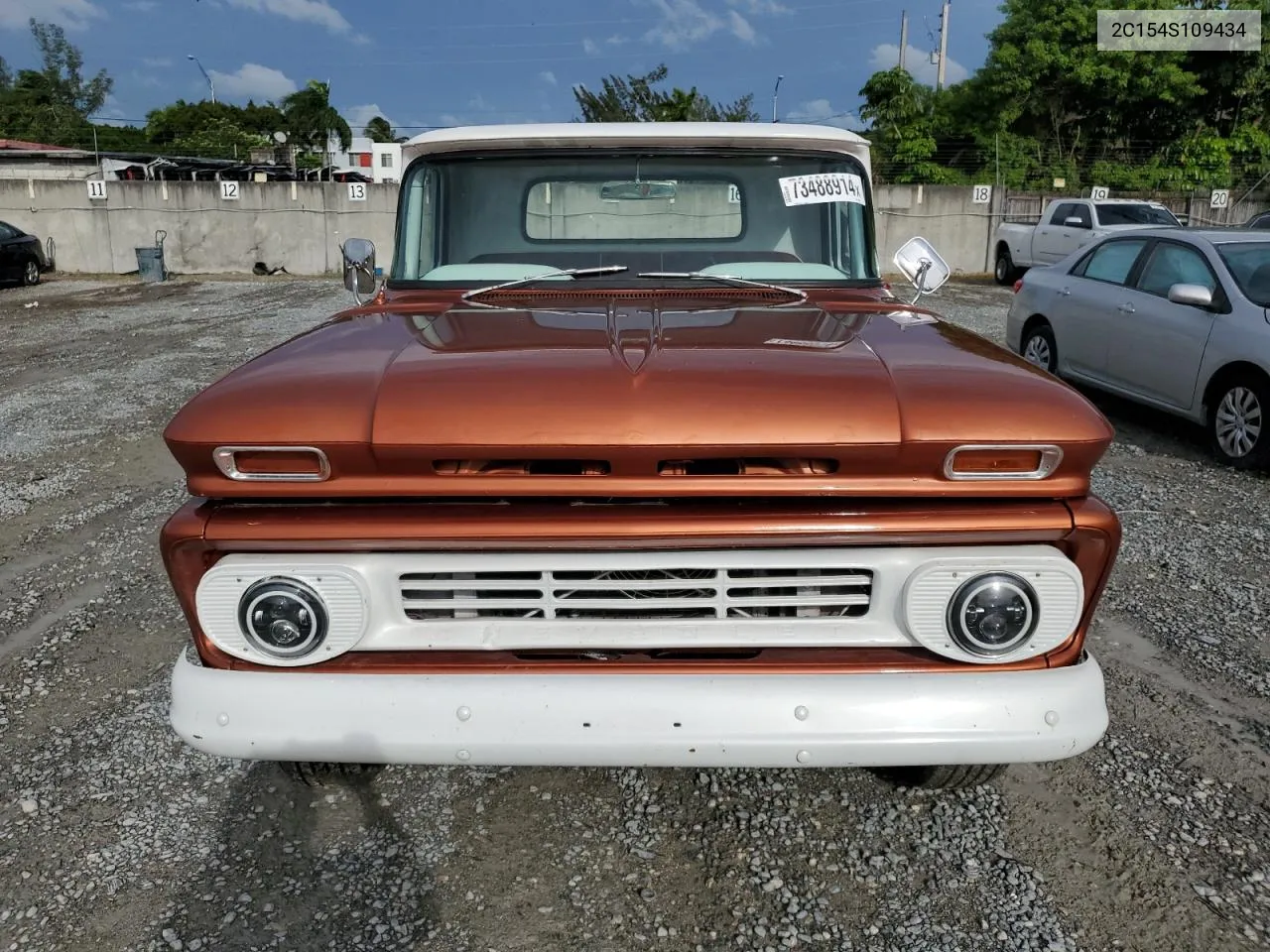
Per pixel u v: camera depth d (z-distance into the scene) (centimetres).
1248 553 473
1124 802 280
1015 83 3016
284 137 3688
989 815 275
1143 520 522
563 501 205
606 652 219
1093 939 230
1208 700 337
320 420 200
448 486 201
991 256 2266
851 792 286
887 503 207
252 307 1559
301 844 264
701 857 259
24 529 518
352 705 205
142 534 509
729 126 337
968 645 208
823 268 333
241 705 206
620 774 296
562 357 220
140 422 755
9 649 380
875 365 218
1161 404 693
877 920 237
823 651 216
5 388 898
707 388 203
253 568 206
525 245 338
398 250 337
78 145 5422
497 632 212
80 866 255
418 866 256
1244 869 253
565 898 245
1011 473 203
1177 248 704
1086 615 217
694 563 206
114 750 310
